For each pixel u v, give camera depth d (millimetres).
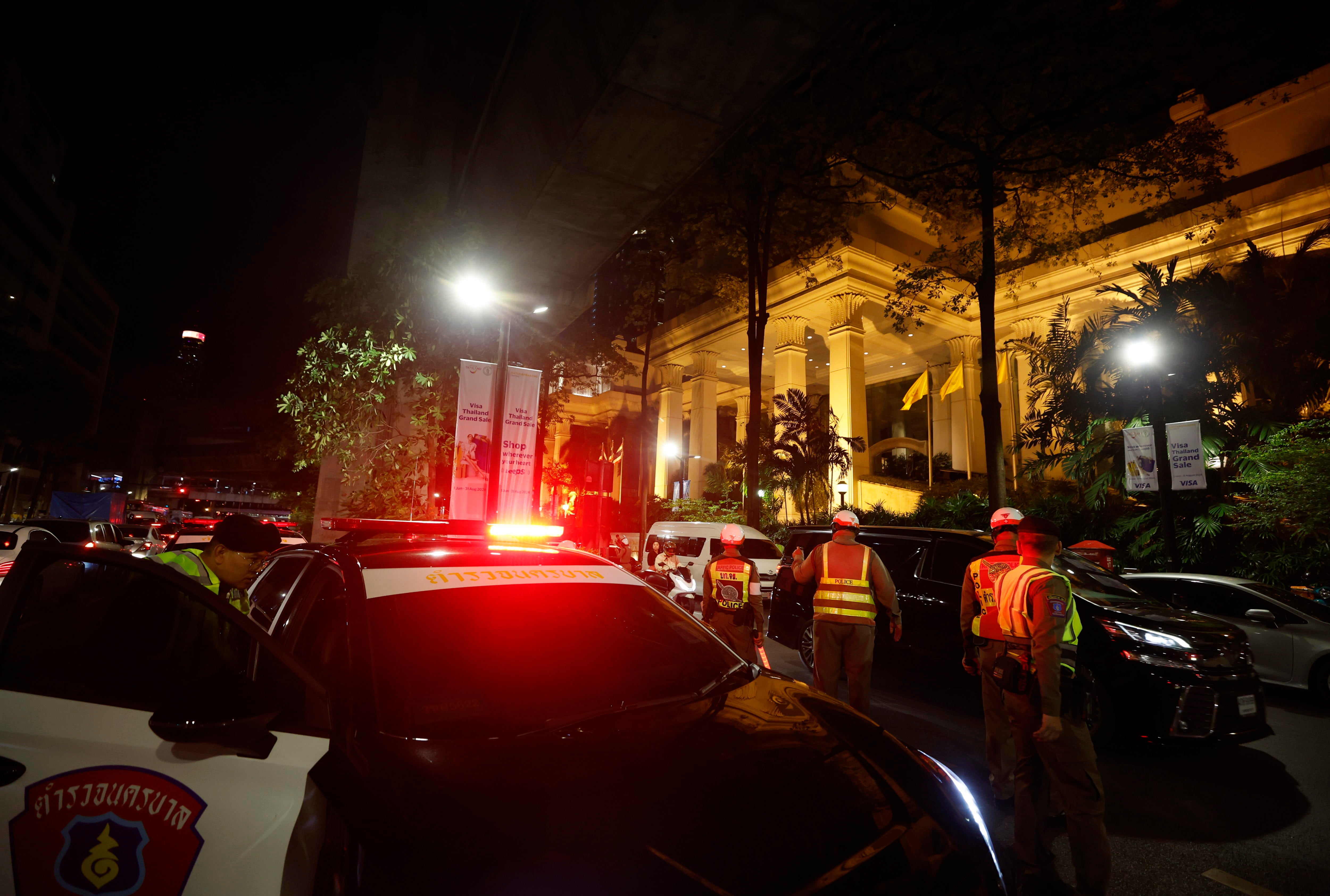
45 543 1893
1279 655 7375
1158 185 17094
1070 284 30016
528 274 11484
